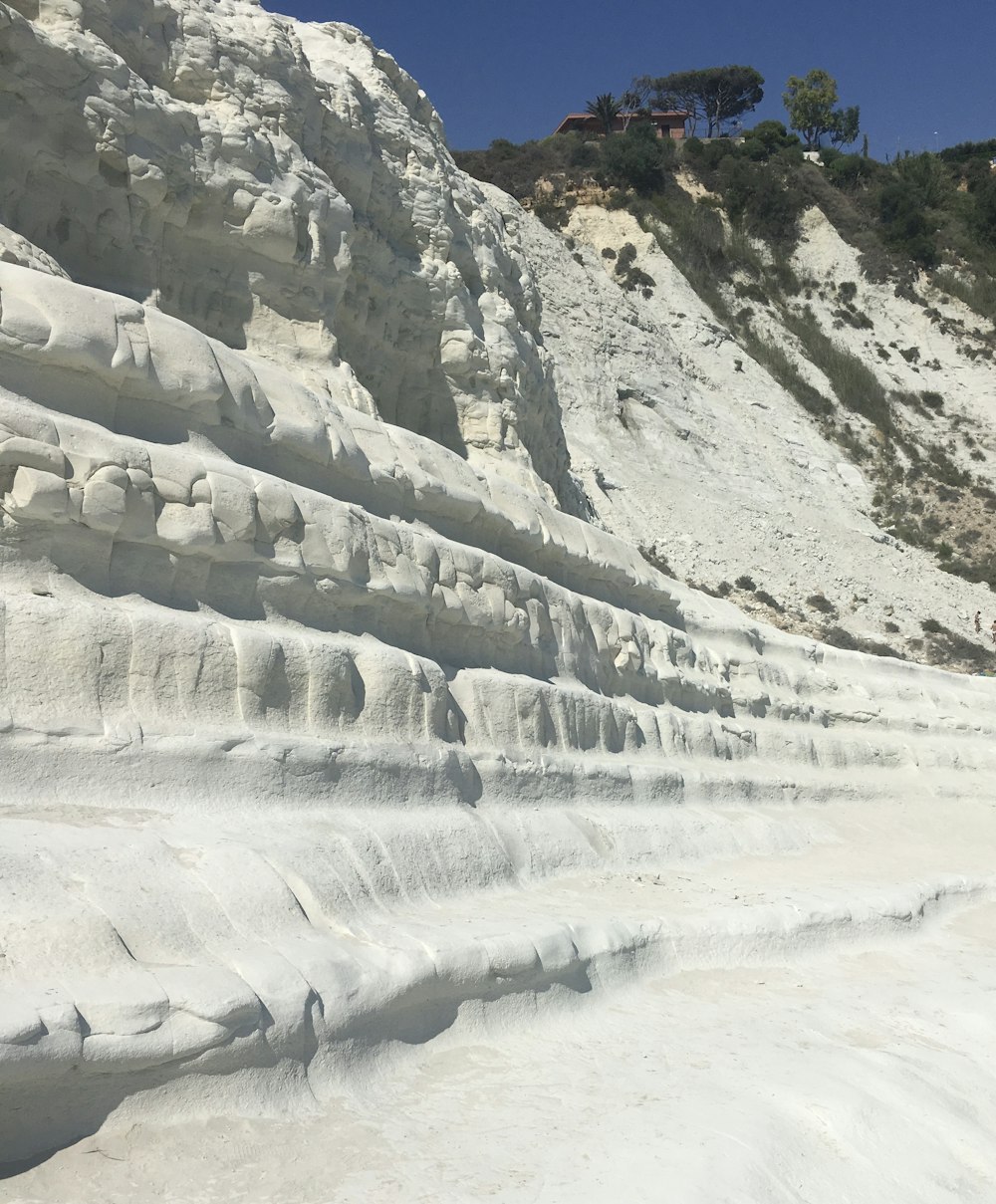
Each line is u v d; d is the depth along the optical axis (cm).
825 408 3900
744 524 3120
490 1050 562
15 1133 372
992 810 1664
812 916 857
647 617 1370
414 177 1263
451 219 1317
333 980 488
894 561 3272
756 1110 515
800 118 6119
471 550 936
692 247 4238
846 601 2955
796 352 4103
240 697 647
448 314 1262
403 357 1250
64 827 493
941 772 1738
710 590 2748
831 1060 600
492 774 861
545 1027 604
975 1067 643
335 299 1020
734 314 4144
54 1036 372
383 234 1228
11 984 388
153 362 665
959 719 1878
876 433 3897
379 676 754
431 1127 466
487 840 770
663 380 3516
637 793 1080
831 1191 473
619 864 930
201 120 905
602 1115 496
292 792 645
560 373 3244
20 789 520
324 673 704
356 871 611
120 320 648
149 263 869
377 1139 446
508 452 1298
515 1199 410
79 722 555
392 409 1248
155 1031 403
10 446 564
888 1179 495
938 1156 525
